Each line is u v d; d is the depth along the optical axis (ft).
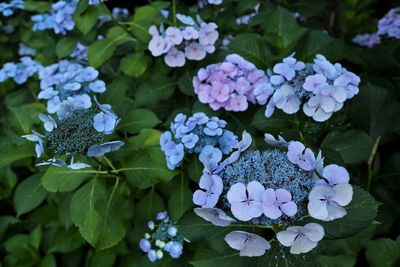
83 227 2.60
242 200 2.07
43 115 2.61
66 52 3.43
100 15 3.18
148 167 2.68
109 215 2.64
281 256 2.17
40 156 2.68
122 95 2.95
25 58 3.71
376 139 2.94
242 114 2.93
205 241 2.29
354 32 4.38
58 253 3.29
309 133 2.66
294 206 2.03
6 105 3.81
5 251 3.38
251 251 2.09
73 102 2.69
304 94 2.56
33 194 2.92
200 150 2.64
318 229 2.00
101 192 2.64
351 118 2.93
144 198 2.84
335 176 2.08
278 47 3.07
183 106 3.23
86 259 3.19
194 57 2.97
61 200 3.06
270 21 3.10
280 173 2.13
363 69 3.40
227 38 3.46
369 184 2.91
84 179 2.87
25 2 3.96
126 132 2.90
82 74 3.02
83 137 2.48
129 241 3.03
